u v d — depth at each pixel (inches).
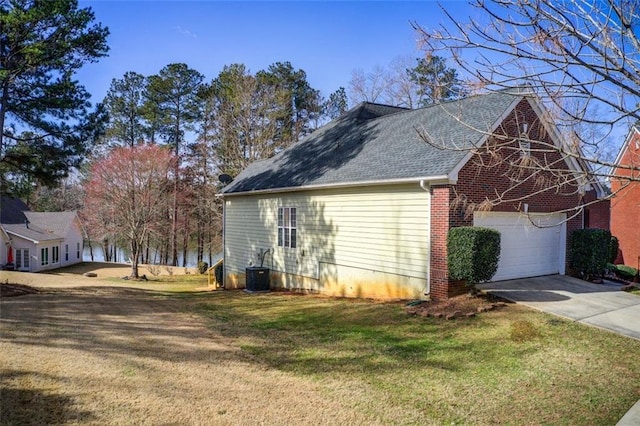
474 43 169.5
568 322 343.6
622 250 817.5
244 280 781.3
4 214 1354.6
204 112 1465.3
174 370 254.2
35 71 594.2
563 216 530.3
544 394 223.8
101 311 440.1
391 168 489.4
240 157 1290.6
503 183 457.7
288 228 664.4
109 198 1171.9
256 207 747.4
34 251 1293.1
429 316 376.5
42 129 625.3
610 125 176.2
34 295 569.9
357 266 533.3
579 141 171.3
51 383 226.7
